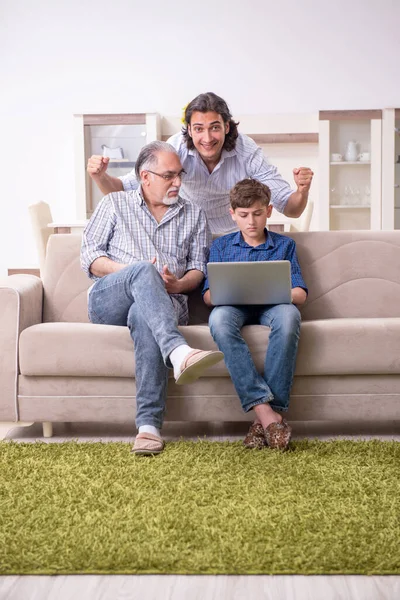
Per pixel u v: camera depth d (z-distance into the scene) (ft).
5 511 5.96
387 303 9.55
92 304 8.55
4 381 8.27
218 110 9.41
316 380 8.17
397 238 9.70
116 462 7.23
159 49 21.71
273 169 10.14
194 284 8.81
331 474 6.77
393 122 20.88
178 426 8.98
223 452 7.49
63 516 5.85
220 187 10.20
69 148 22.04
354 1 21.29
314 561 5.05
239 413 8.16
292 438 8.27
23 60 21.93
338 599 4.61
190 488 6.44
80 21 21.79
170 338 7.47
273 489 6.39
